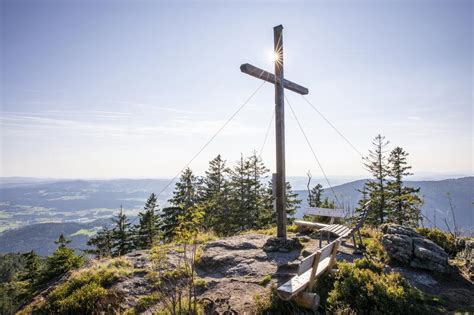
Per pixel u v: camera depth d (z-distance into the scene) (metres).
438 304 4.49
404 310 4.22
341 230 6.79
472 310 4.30
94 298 5.46
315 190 35.69
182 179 33.94
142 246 33.59
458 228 8.04
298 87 8.71
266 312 4.35
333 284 4.84
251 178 33.09
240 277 5.97
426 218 10.12
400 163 29.14
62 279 6.90
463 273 5.67
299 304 4.32
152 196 35.53
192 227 5.22
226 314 4.34
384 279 4.82
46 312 5.46
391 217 26.88
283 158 7.71
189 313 4.24
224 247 7.97
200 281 5.75
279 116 7.77
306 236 8.84
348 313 4.09
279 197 7.68
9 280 62.91
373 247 6.90
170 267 6.46
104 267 6.69
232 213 30.98
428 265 5.66
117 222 34.28
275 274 5.80
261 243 8.23
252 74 7.08
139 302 5.29
